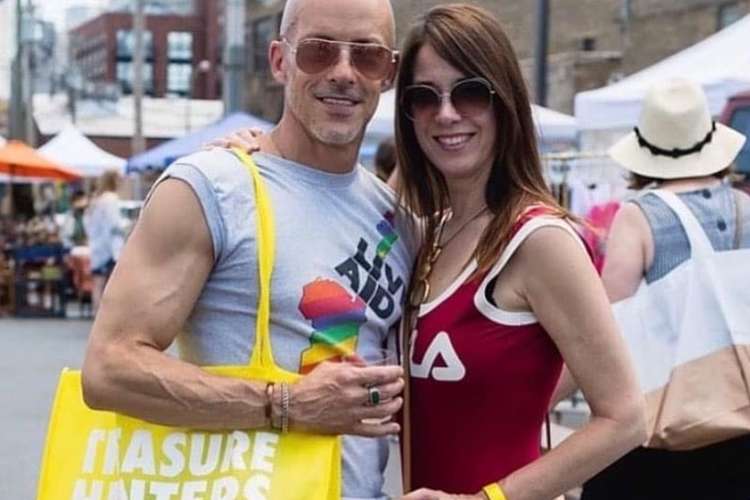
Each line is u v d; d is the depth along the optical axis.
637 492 3.56
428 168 2.75
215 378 2.31
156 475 2.33
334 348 2.40
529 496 2.40
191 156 2.41
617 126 8.83
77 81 45.28
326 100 2.46
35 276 17.59
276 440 2.32
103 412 2.41
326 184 2.49
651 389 3.47
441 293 2.56
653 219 3.55
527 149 2.63
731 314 3.49
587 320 2.42
